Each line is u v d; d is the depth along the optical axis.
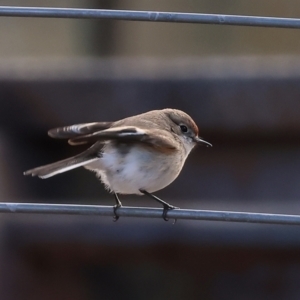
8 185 12.44
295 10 19.55
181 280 12.33
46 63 14.02
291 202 12.93
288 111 13.00
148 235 11.84
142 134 7.89
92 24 18.77
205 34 19.23
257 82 12.98
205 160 13.24
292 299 12.05
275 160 13.25
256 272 12.11
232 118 13.03
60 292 12.02
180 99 13.05
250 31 19.42
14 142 13.20
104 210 6.99
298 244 11.80
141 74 13.20
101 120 13.14
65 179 13.38
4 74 13.24
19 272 11.73
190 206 12.87
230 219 6.89
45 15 6.84
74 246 11.88
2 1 19.23
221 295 12.23
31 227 11.81
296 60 13.91
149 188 8.23
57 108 13.18
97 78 13.16
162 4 19.59
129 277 12.33
